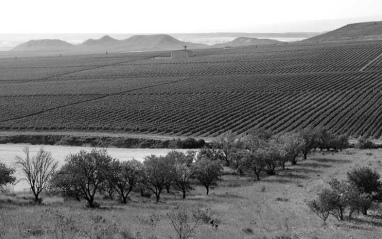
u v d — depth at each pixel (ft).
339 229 97.50
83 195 136.67
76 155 146.20
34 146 277.44
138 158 234.99
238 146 223.30
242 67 643.86
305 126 303.89
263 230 95.30
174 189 173.99
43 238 76.64
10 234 78.59
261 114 342.23
